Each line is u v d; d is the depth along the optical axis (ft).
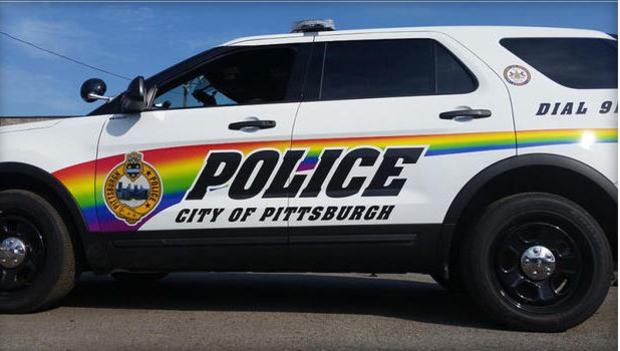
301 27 14.53
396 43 13.88
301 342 12.30
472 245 12.82
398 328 13.39
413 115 13.03
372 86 13.56
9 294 14.26
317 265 13.32
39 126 14.38
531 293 12.82
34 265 14.07
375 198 12.92
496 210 12.72
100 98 14.55
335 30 14.42
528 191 13.29
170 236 13.47
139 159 13.62
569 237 12.61
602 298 12.45
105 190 13.71
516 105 12.86
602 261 12.41
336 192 13.05
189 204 13.39
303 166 13.15
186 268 13.67
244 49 14.38
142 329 13.23
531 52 13.43
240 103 13.87
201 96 14.08
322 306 15.72
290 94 13.74
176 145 13.55
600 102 12.75
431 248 12.87
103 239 13.73
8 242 14.08
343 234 13.05
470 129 12.80
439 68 13.51
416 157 12.87
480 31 13.82
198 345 12.07
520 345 12.00
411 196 12.87
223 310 15.16
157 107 14.10
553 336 12.59
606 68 13.10
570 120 12.68
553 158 12.50
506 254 12.85
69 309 15.12
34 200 13.96
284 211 13.14
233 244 13.30
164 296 17.02
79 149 13.93
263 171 13.25
